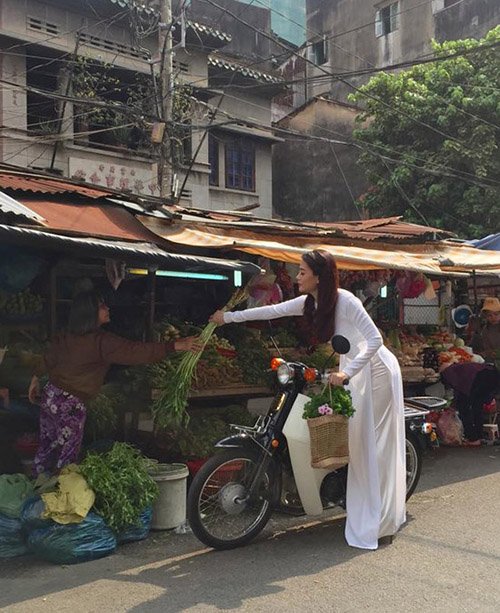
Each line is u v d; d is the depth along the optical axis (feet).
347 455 13.67
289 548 13.82
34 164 42.42
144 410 18.65
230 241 18.53
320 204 64.23
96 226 17.69
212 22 60.13
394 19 69.87
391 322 28.78
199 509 13.38
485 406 26.08
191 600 11.22
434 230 28.78
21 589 11.71
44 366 15.55
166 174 36.91
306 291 13.87
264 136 56.80
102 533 13.19
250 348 21.59
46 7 42.91
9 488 13.62
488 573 12.34
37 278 19.35
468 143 46.09
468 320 33.35
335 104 63.16
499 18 61.26
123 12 44.88
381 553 13.41
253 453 13.92
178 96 42.24
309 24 77.66
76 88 43.21
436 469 21.33
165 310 22.76
